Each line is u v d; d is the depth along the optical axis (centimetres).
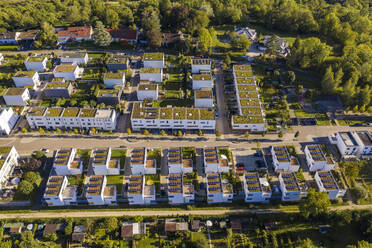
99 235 18188
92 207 19562
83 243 17812
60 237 18150
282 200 19975
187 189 19688
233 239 17825
